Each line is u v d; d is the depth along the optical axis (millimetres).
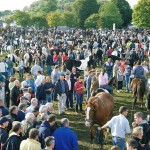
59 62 30844
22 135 9953
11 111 11312
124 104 20672
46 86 17438
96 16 102625
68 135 9602
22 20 104500
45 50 33531
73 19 108750
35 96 17250
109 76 24422
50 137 8672
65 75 19016
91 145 13234
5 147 9461
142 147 9328
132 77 22703
